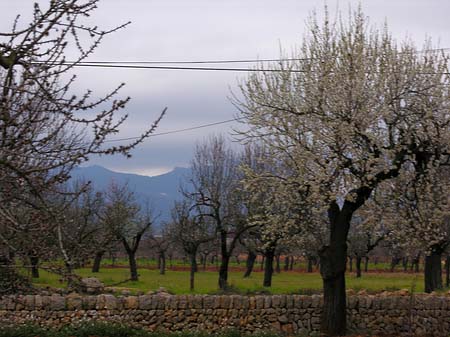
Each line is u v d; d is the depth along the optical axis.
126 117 7.82
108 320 17.11
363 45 18.30
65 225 5.44
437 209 17.67
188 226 33.81
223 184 35.28
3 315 16.53
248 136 19.16
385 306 19.50
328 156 17.52
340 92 17.28
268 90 18.81
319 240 20.16
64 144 5.43
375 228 18.62
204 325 18.17
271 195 19.12
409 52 18.55
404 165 18.27
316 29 19.20
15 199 4.99
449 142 17.30
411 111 17.62
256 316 18.62
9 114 4.79
